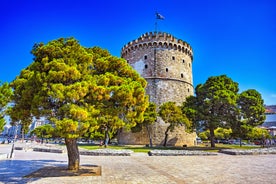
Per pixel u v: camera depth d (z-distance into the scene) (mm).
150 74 51031
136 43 54688
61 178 11461
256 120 37969
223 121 37062
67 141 13836
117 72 14086
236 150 27562
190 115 38281
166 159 21484
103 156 24156
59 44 12969
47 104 11523
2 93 22047
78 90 10773
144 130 47906
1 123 25156
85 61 12562
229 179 11711
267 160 20953
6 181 10836
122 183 10430
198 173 13469
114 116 12266
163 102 49000
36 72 11570
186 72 54406
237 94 38469
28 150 31422
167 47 53219
